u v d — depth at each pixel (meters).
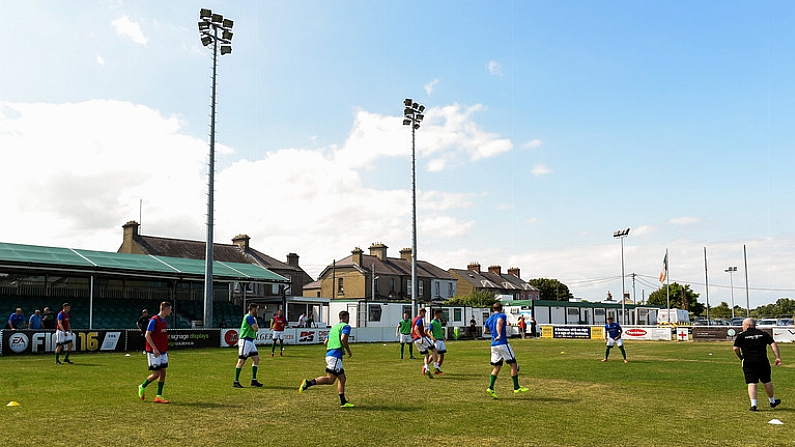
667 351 30.19
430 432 9.05
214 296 46.38
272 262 64.44
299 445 8.19
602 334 47.91
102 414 10.38
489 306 60.84
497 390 13.80
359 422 9.77
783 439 8.73
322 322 51.62
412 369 19.20
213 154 33.69
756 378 11.21
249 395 12.72
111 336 26.78
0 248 32.41
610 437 8.80
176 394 12.88
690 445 8.34
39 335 25.27
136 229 55.44
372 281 67.31
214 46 34.09
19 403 11.59
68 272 35.25
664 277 62.00
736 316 117.56
